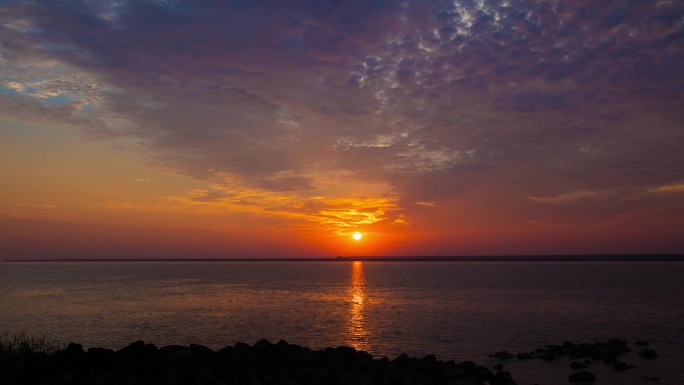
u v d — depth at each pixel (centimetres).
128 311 5250
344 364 1962
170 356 1853
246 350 2166
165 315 4881
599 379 2261
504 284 10700
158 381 1588
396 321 4444
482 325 4184
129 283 11250
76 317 4744
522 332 3806
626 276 15162
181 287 9606
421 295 7544
